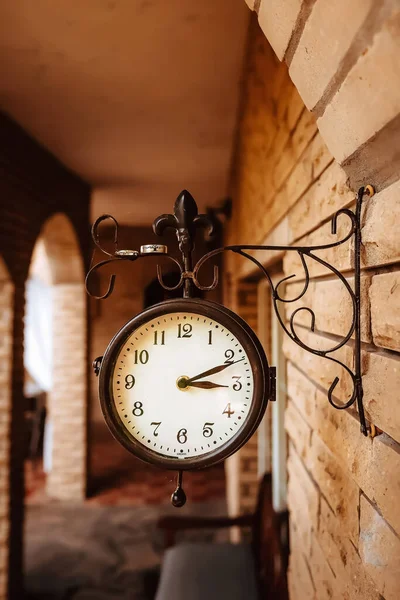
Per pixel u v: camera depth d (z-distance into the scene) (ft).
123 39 7.57
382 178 2.52
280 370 8.59
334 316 3.31
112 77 8.90
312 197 3.82
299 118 4.19
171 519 9.92
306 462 4.23
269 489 8.69
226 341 3.24
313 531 4.02
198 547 9.62
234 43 7.65
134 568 12.64
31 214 12.05
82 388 17.83
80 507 16.87
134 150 13.07
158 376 3.25
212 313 3.20
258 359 3.18
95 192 17.52
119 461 22.12
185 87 9.28
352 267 2.92
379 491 2.46
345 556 3.07
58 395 17.89
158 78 8.92
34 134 11.82
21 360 11.28
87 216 16.99
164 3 6.61
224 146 12.72
